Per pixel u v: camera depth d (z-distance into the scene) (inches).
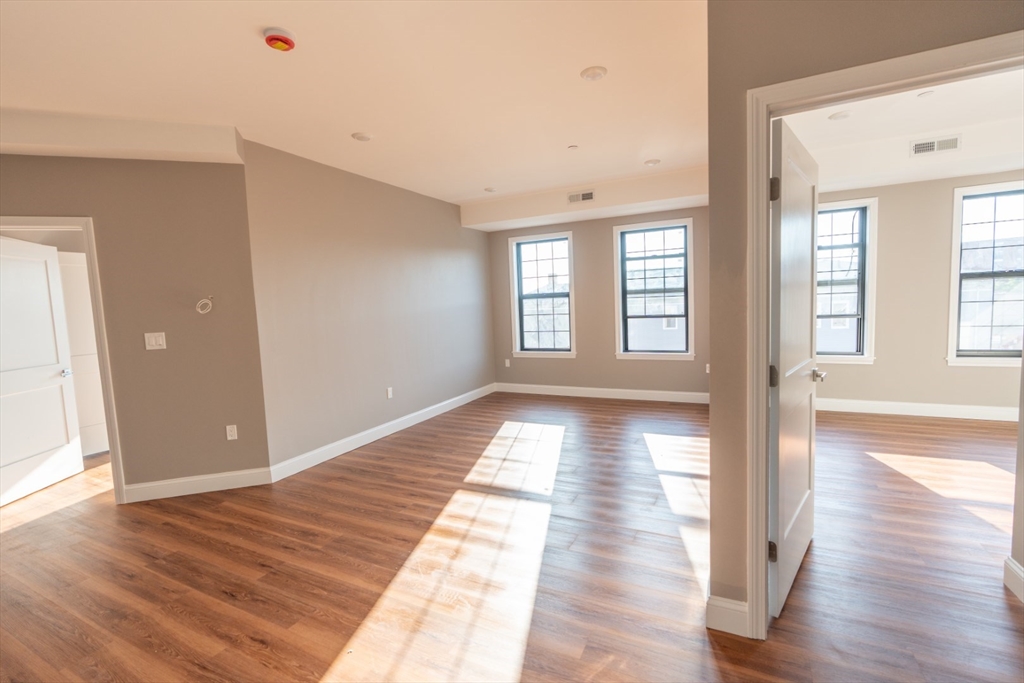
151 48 90.3
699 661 67.7
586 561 95.4
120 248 131.1
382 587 89.3
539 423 204.7
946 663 65.2
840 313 204.8
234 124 129.4
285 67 100.1
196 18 81.8
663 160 179.3
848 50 60.5
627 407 227.1
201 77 102.6
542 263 264.7
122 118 121.8
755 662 66.9
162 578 95.0
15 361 142.0
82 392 183.8
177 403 138.4
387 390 196.2
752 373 69.1
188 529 117.0
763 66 65.1
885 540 98.5
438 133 142.1
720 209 69.9
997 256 178.9
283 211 152.6
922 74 57.4
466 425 206.7
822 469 138.5
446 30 89.0
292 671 69.2
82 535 115.3
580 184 213.9
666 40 95.0
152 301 134.7
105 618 83.0
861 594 81.1
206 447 141.5
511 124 137.3
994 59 54.3
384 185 195.3
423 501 128.4
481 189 214.4
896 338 193.9
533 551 100.1
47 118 116.6
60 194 125.2
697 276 225.0
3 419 137.5
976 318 184.1
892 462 142.5
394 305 200.4
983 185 175.6
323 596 87.2
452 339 239.3
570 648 71.6
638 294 242.4
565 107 126.6
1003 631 71.0
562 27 89.6
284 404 152.6
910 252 188.9
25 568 100.6
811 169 89.9
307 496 135.4
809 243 90.7
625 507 119.6
